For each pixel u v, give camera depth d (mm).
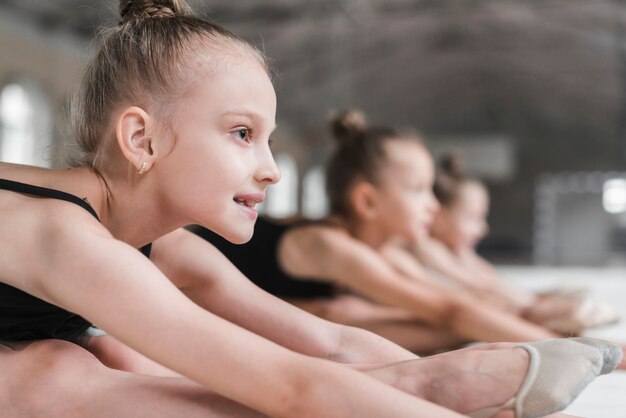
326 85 13328
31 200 668
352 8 10555
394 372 682
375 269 1617
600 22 11875
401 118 17344
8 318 722
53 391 697
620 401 1023
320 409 559
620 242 17312
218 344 571
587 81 15117
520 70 15109
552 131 17781
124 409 672
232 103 685
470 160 16922
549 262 11195
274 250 1768
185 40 705
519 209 18062
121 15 804
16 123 8305
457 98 16562
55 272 603
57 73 8859
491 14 11922
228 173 686
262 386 566
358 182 1733
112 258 592
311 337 849
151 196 717
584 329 1694
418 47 13102
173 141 691
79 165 777
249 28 10633
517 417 616
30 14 8344
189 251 894
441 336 1671
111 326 584
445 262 2703
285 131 14461
